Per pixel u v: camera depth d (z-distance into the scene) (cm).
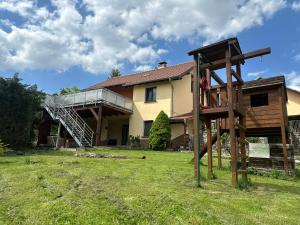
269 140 1497
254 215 412
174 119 1747
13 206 408
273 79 989
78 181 562
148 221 367
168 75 1941
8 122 1273
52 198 440
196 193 523
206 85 823
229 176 765
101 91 1720
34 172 646
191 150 1616
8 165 774
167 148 1661
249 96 1059
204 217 386
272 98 1002
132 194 476
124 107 1945
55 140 1669
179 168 851
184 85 2038
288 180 841
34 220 358
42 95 1587
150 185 562
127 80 2312
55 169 699
